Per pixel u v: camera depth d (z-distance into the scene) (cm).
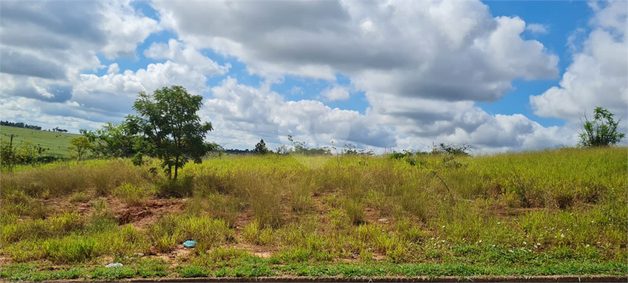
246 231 727
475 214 810
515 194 949
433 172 1141
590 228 735
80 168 1241
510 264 583
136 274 507
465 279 498
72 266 559
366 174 1102
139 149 1134
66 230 759
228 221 779
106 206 932
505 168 1214
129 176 1155
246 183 1015
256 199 893
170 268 539
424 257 607
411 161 1358
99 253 616
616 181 995
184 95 1152
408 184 1026
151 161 1368
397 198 920
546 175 1080
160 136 1103
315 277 493
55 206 954
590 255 620
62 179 1087
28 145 1711
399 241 673
